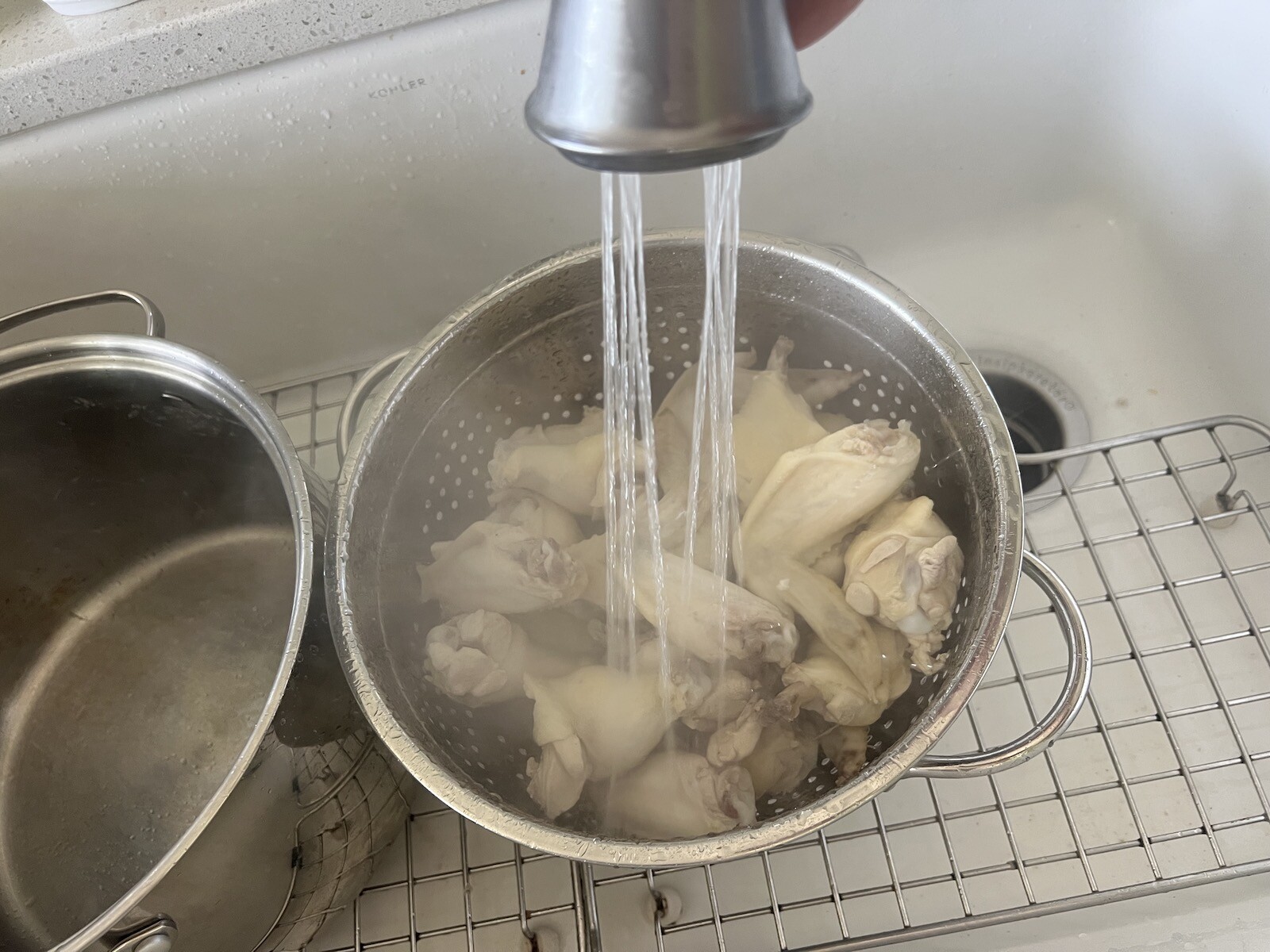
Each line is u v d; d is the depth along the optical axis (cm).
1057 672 55
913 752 36
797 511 51
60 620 64
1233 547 61
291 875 44
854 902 51
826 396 57
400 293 68
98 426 57
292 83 53
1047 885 51
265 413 47
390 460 48
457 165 59
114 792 59
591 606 54
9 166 54
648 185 63
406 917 53
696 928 51
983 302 72
